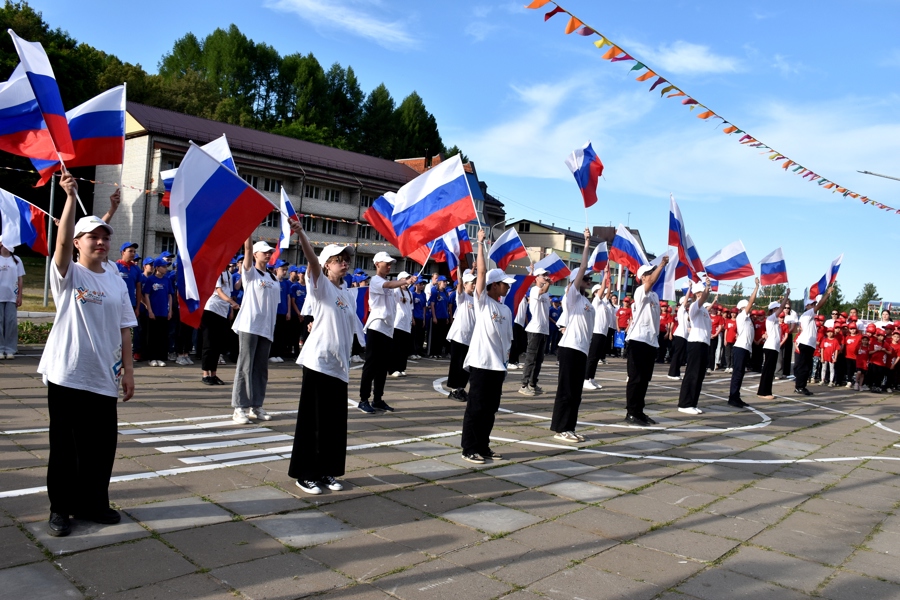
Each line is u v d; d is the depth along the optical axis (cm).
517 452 746
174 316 1241
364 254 4447
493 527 504
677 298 2359
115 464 586
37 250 1089
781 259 1320
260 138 4147
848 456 850
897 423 1170
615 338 2244
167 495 516
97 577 376
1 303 1099
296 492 548
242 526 467
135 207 3447
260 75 6125
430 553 446
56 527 425
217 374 1128
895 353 1647
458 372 1066
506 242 1260
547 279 1200
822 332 1797
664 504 593
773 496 641
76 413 433
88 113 627
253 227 563
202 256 542
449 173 761
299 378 1158
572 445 802
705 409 1187
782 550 496
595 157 850
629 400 975
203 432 725
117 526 448
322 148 4559
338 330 560
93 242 443
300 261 4119
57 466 429
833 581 445
